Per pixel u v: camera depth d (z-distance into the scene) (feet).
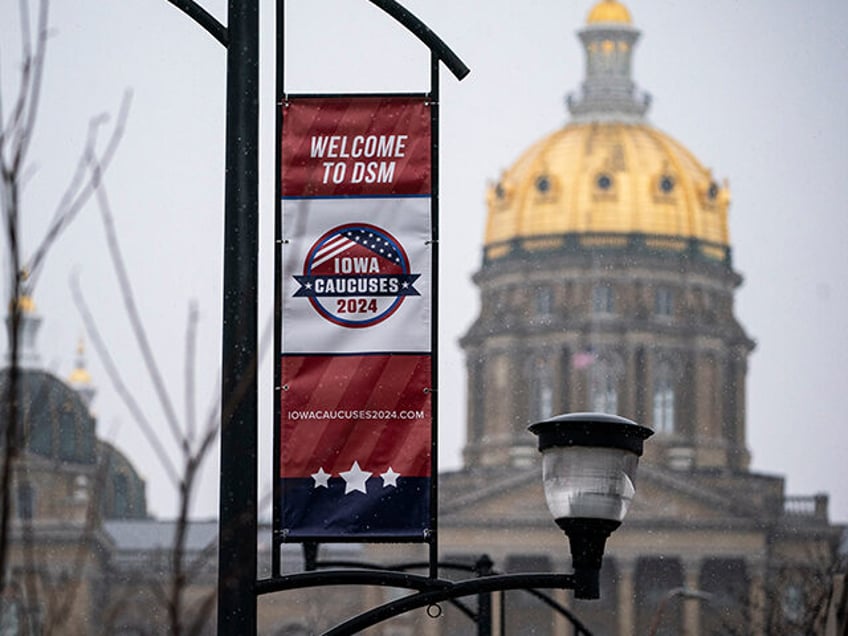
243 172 88.12
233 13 89.10
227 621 85.56
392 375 92.12
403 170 92.99
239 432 85.97
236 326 87.04
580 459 89.30
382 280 92.58
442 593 87.25
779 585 473.26
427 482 91.71
